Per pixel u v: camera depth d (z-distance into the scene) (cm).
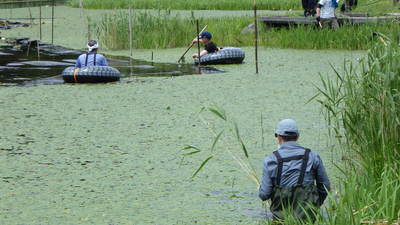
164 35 6925
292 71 5138
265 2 11994
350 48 6356
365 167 2283
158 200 2302
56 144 3050
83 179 2541
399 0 5206
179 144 3039
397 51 2594
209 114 3650
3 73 5228
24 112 3719
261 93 4241
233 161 2767
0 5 14050
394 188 1889
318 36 6531
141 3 12444
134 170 2652
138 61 5919
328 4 6719
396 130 2400
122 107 3841
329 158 2767
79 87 4497
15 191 2403
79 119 3544
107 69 4653
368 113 2572
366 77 2667
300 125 3369
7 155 2867
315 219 1823
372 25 6078
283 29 7062
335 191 2270
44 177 2569
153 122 3466
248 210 2188
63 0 15725
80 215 2156
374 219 1809
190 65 5647
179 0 12912
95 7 12731
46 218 2133
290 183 1831
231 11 11344
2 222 2092
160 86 4528
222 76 4950
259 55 6156
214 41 7050
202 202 2273
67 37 7925
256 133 3219
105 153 2898
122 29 6881
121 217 2138
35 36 8069
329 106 2870
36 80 4847
